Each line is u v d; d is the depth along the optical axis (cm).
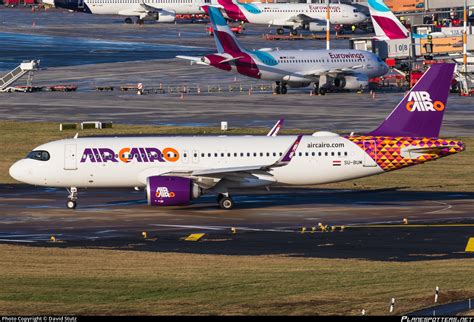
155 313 11756
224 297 12681
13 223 19862
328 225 19275
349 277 14012
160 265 15212
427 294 12694
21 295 12838
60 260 15712
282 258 15925
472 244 17100
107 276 14175
